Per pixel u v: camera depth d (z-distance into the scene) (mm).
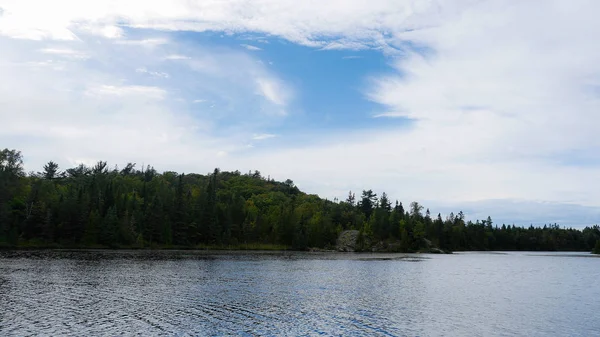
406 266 128125
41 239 155250
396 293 67062
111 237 165250
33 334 34188
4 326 36219
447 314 50531
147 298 52781
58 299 49625
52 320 39062
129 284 64750
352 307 52719
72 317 40656
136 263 101938
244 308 48938
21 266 83938
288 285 71688
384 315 48375
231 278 78438
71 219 161125
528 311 54250
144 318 41594
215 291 61031
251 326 40281
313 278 84875
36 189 165000
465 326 44375
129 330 36781
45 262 94375
